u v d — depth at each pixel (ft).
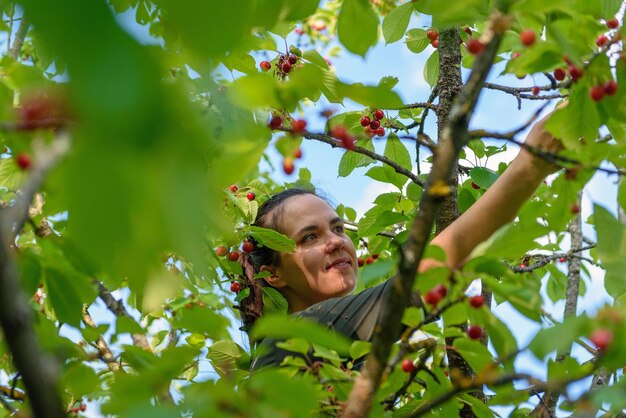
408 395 10.16
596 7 7.86
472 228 10.10
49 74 9.49
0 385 10.16
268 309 15.28
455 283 7.11
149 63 2.87
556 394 11.41
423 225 6.09
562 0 6.47
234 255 15.81
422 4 11.23
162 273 7.68
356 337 10.57
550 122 8.30
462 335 7.93
